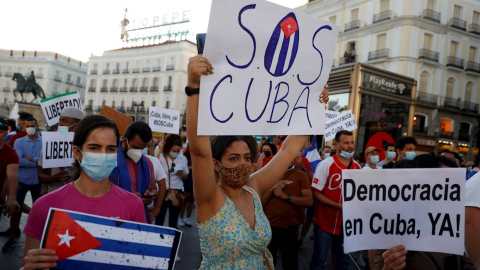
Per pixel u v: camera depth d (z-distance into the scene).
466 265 1.73
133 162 2.98
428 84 26.09
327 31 1.88
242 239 1.65
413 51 25.11
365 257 4.24
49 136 3.33
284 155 2.06
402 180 1.74
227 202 1.74
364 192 1.73
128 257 1.47
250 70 1.63
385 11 25.81
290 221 3.34
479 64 27.75
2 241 4.42
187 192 5.89
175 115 6.71
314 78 1.88
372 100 8.25
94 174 1.59
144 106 50.12
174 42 47.72
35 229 1.51
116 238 1.46
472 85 28.11
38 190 4.62
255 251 1.71
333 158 3.64
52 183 3.79
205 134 1.51
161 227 1.55
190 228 5.86
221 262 1.67
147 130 2.90
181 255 4.52
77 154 1.64
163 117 6.47
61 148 3.44
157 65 49.22
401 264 1.67
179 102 46.59
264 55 1.66
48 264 1.32
